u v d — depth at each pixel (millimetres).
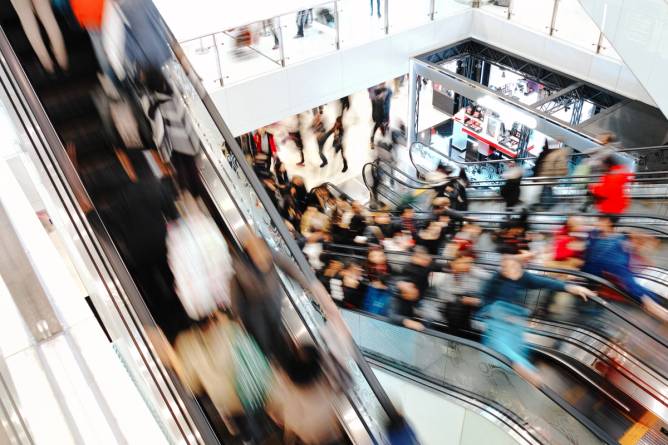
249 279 2867
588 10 6641
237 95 11273
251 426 2520
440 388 6516
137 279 2895
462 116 12938
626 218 8859
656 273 7566
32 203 3342
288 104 12055
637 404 6199
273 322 2752
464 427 6418
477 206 11773
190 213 3057
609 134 10016
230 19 12031
